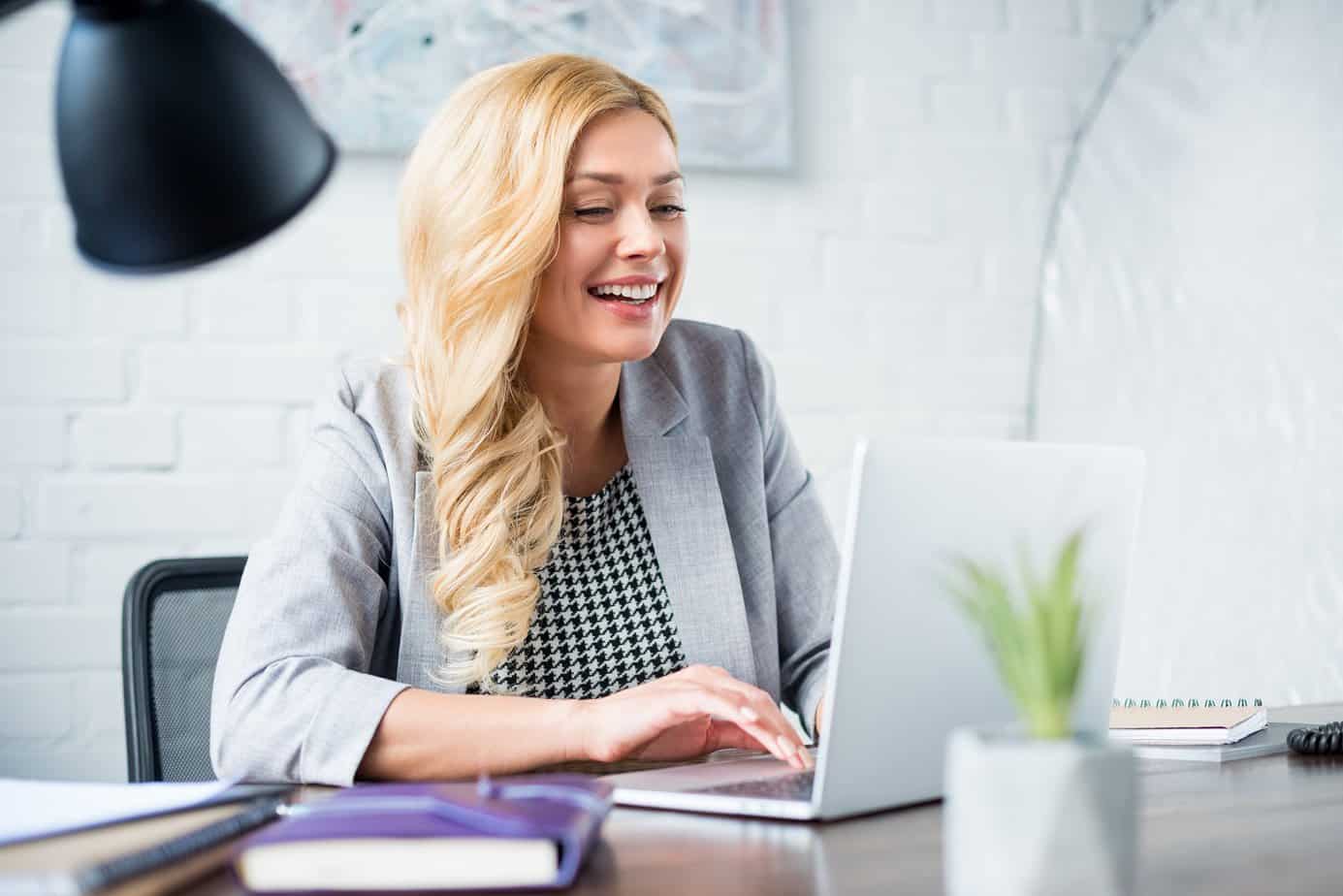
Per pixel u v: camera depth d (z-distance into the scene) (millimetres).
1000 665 624
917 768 935
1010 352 2615
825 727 862
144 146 768
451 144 1410
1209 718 1205
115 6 772
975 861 587
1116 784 582
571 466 1525
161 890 684
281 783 1112
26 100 2162
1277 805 911
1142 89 2615
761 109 2447
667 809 928
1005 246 2621
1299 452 2400
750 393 1609
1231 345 2498
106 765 2141
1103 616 1035
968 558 922
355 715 1085
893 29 2574
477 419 1395
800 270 2498
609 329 1423
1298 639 2381
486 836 692
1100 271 2609
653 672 1456
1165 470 2549
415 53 2275
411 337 1471
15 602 2127
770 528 1610
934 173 2584
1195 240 2553
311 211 2258
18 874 624
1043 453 968
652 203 1441
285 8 2225
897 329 2549
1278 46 2496
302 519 1319
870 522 855
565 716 1072
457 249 1396
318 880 692
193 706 1454
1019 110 2639
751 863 761
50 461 2152
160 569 1485
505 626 1367
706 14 2418
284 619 1213
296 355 2248
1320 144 2434
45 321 2158
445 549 1377
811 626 1562
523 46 2318
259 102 798
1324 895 650
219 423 2219
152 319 2199
